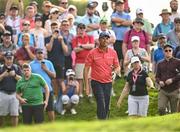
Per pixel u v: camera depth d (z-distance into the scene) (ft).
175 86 120.78
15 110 121.49
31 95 110.32
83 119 132.87
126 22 147.13
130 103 116.98
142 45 140.56
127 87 118.01
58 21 143.64
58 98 134.21
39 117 110.73
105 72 110.83
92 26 143.74
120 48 146.51
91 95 139.85
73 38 137.90
